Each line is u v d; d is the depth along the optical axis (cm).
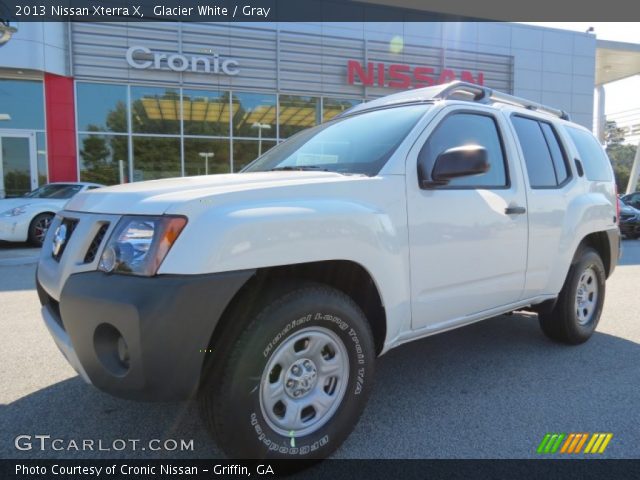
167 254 203
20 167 1461
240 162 1662
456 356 399
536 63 2064
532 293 366
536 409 304
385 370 370
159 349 198
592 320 441
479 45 1947
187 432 275
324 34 1708
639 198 1883
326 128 360
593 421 289
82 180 1512
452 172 276
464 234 303
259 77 1645
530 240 351
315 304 232
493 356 398
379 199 265
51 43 1414
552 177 388
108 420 288
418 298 284
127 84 1519
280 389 231
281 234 221
